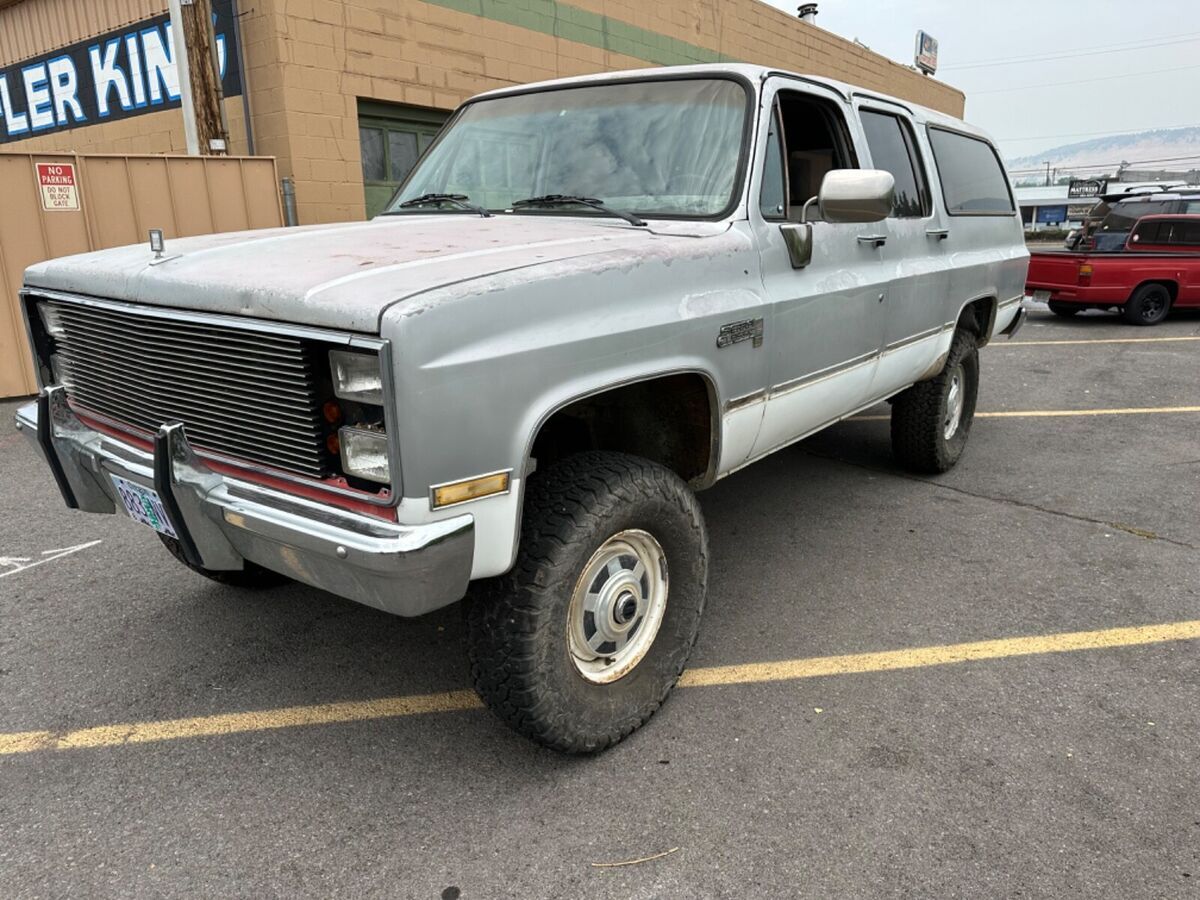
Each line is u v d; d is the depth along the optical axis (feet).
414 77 29.89
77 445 9.04
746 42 46.32
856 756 8.65
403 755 8.80
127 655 10.73
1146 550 13.79
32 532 14.58
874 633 11.18
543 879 7.13
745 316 9.52
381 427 6.61
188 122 25.58
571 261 7.72
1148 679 10.02
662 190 10.32
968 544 14.08
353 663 10.59
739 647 10.86
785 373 10.57
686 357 8.72
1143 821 7.68
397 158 30.71
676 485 8.68
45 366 9.82
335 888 7.06
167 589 12.52
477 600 7.73
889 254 13.19
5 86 36.24
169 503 7.68
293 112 26.50
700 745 8.87
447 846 7.52
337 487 6.91
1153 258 39.50
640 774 8.43
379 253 7.91
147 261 8.29
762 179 10.22
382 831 7.72
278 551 7.22
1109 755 8.62
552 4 34.76
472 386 6.65
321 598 12.30
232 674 10.33
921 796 8.04
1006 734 8.98
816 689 9.89
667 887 7.02
